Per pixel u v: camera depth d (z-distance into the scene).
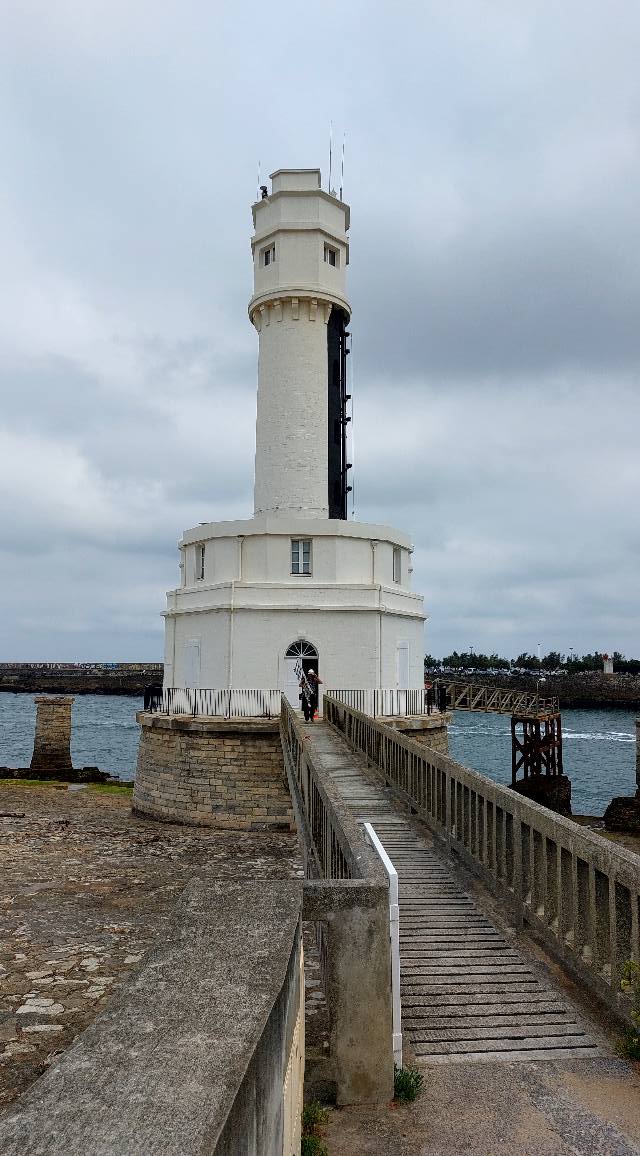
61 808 29.91
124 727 92.19
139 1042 2.28
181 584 33.00
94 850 18.62
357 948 4.59
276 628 27.86
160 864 17.22
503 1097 4.62
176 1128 1.78
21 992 8.44
